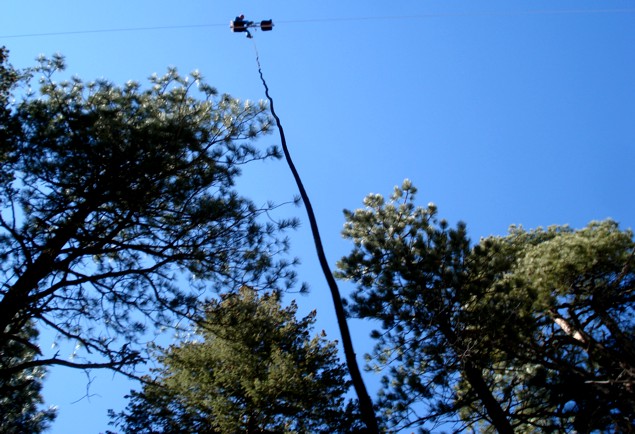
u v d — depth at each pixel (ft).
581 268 36.24
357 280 44.16
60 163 30.60
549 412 34.14
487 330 35.06
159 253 31.04
